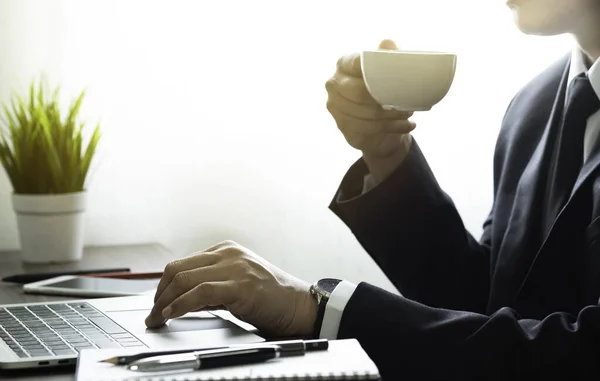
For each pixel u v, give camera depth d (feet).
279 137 6.75
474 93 7.18
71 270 5.09
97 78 6.30
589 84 4.04
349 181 4.30
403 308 3.21
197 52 6.51
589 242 3.66
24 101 6.13
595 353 3.06
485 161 7.24
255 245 6.79
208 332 3.19
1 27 6.08
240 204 6.72
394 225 4.18
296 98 6.75
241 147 6.68
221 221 6.68
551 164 4.23
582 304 3.76
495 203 4.79
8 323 3.46
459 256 4.36
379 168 4.20
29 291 4.40
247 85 6.64
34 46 6.15
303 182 6.83
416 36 7.00
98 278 4.67
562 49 7.27
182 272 3.27
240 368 2.48
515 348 3.08
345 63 3.94
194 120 6.55
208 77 6.55
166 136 6.50
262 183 6.75
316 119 6.81
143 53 6.39
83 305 3.79
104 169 6.37
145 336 3.16
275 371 2.42
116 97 6.36
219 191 6.66
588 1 3.93
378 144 4.06
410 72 3.39
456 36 7.09
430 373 3.09
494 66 7.19
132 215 6.47
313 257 6.93
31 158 5.26
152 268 5.22
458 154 7.21
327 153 6.85
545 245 3.82
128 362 2.56
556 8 3.96
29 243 5.34
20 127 5.35
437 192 4.24
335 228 6.94
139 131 6.43
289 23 6.68
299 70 6.73
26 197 5.26
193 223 6.63
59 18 6.18
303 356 2.59
